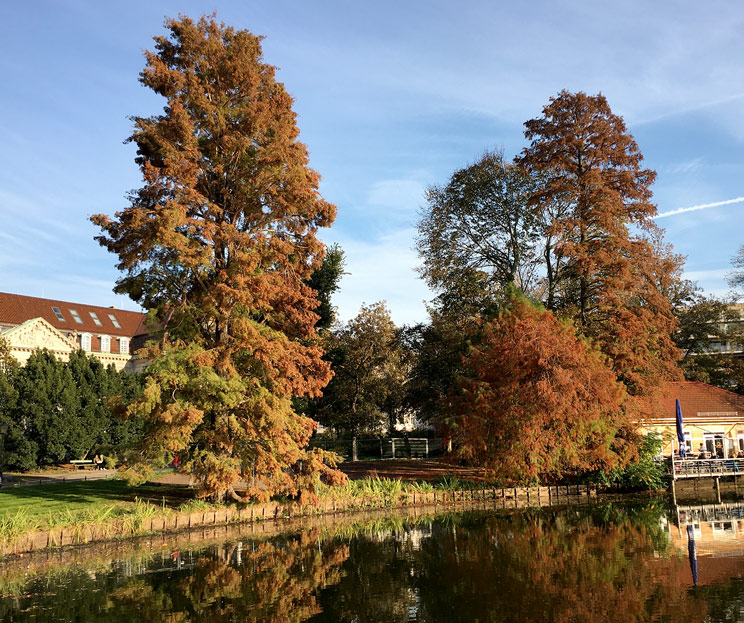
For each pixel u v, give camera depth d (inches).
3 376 1732.3
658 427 1672.0
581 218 1503.4
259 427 997.8
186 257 947.3
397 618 552.1
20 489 1238.9
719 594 591.8
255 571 733.9
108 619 561.0
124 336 2851.9
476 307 1713.8
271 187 1043.9
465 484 1373.0
